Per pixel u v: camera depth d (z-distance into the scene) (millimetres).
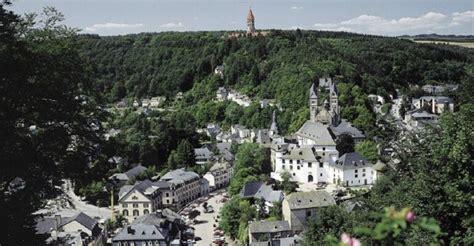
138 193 126938
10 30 28047
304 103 183125
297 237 87188
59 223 97188
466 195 27047
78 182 32750
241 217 106500
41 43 30484
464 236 27016
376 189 45062
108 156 33719
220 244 103938
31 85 28719
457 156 27625
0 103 27781
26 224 27969
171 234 107125
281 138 155875
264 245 86500
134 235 99438
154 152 164250
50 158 30016
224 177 159625
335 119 159250
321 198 97500
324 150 136625
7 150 27453
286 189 123875
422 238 23953
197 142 182625
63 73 30188
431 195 27969
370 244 23453
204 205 135125
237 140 189125
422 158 30188
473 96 77688
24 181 29703
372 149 131250
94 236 99312
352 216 39531
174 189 135500
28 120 29781
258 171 142500
